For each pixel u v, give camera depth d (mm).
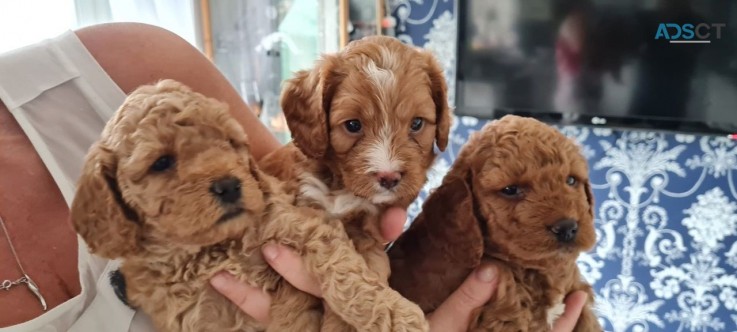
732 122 651
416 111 299
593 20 684
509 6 717
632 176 728
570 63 706
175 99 266
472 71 753
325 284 268
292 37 818
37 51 373
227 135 272
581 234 299
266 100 818
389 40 317
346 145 297
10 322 296
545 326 322
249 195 260
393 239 303
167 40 453
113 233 262
